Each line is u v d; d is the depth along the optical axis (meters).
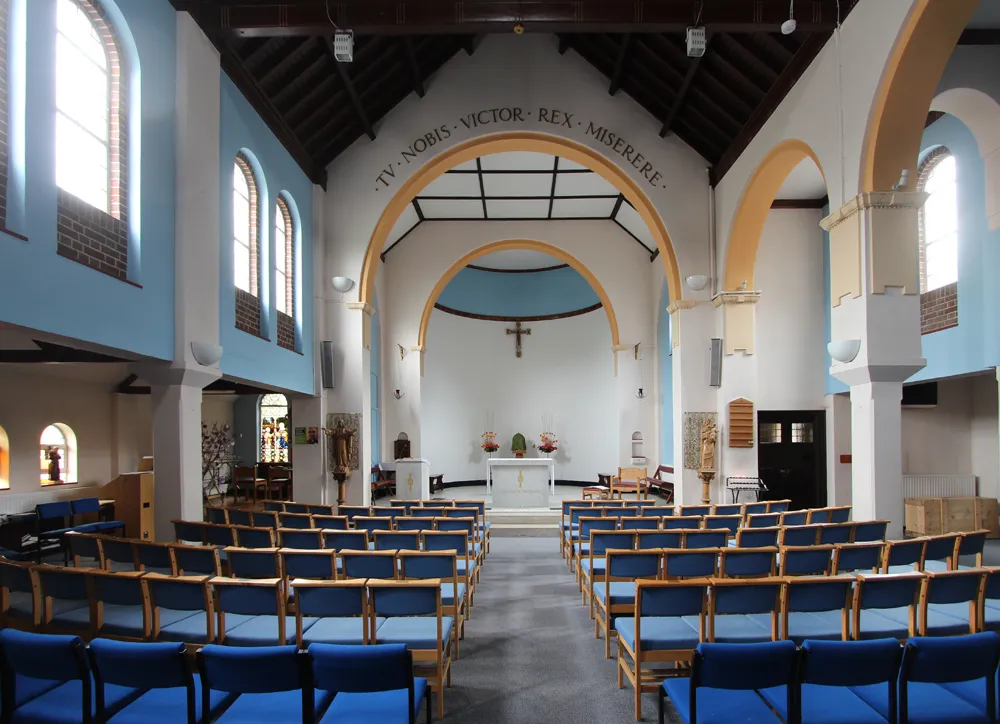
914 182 7.22
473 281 20.48
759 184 10.61
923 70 6.71
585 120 12.37
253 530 6.39
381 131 12.48
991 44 8.29
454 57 12.50
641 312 17.75
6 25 5.01
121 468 11.99
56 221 5.33
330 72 10.41
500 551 9.81
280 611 4.10
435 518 7.36
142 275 6.62
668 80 11.29
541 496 14.12
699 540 6.18
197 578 4.14
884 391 7.36
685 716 3.26
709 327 12.16
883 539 6.56
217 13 7.86
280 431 17.95
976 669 3.14
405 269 17.62
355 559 5.02
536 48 12.45
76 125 5.97
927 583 4.17
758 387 13.23
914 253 7.27
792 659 3.13
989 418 11.51
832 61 8.01
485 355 20.59
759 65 9.70
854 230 7.45
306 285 11.86
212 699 3.39
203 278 7.69
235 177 9.45
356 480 12.20
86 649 3.15
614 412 18.84
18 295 4.88
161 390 7.38
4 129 4.93
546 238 17.73
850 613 4.63
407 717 3.22
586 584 6.78
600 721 4.09
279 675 3.07
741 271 11.80
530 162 14.05
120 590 4.26
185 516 7.37
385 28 8.29
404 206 12.67
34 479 10.18
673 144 12.43
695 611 4.10
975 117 8.61
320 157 12.28
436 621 4.37
